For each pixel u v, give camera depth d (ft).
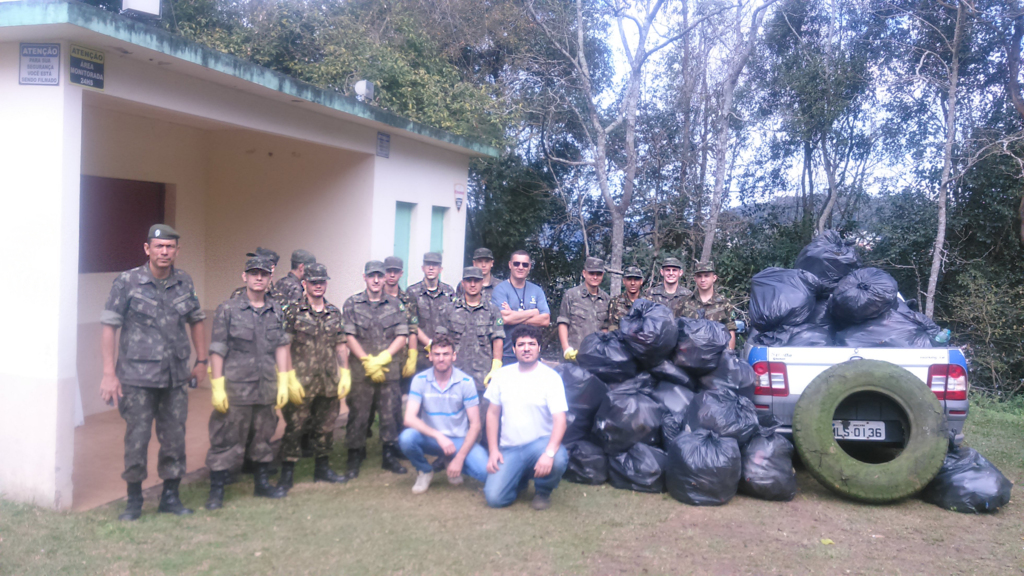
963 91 44.83
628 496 15.47
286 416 15.30
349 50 33.24
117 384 12.75
